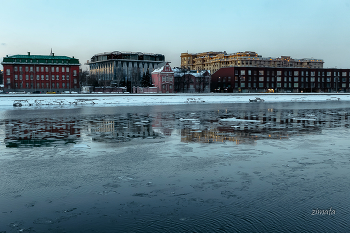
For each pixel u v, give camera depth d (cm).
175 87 14988
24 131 2962
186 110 5656
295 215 1098
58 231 1002
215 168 1675
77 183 1445
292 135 2736
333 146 2247
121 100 8319
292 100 9775
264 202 1211
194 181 1464
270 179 1484
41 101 7525
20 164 1759
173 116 4484
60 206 1191
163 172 1608
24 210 1158
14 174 1577
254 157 1916
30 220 1079
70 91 13162
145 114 4803
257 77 15875
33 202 1229
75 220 1077
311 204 1190
